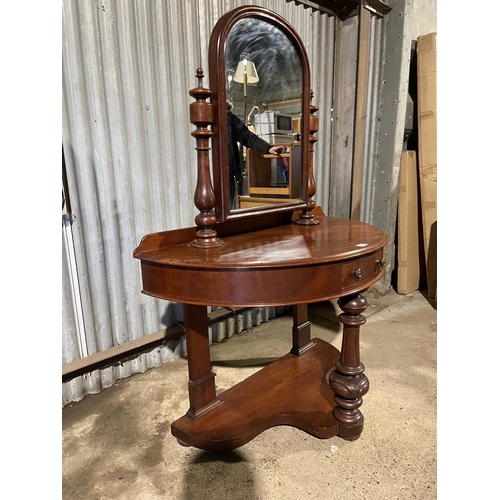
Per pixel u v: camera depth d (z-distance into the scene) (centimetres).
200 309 143
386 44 265
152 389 179
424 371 185
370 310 262
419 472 126
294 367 180
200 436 134
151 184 184
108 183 169
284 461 132
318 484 122
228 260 107
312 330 238
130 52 166
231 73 127
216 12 192
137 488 123
